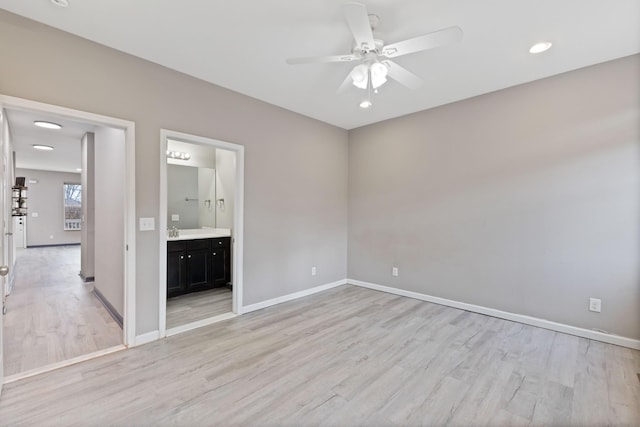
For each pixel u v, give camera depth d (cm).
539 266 318
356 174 489
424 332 304
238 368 233
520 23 223
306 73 301
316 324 324
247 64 284
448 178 384
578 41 246
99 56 249
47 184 991
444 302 390
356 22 181
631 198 270
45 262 681
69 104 234
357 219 489
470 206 366
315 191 446
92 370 229
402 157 430
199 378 219
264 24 225
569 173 299
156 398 196
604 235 283
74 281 503
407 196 426
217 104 328
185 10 209
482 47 254
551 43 249
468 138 366
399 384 214
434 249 399
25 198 506
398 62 278
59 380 215
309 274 439
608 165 280
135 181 268
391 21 220
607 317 281
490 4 203
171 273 413
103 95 250
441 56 269
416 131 415
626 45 252
